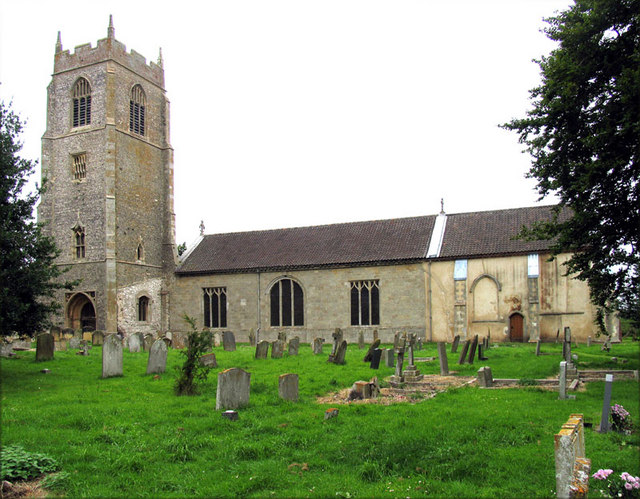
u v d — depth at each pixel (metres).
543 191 18.42
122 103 43.16
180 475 7.86
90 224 41.34
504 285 35.31
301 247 42.34
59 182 42.97
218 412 11.58
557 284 34.16
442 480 7.59
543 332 34.12
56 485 7.47
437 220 40.81
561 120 17.19
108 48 42.28
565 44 16.94
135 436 9.68
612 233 17.28
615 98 15.97
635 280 18.67
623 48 16.61
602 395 13.32
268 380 16.62
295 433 9.84
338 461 8.47
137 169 43.94
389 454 8.48
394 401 13.16
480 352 23.58
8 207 16.78
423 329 36.75
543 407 11.80
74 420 10.73
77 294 40.94
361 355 25.97
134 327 41.78
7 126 17.39
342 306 38.97
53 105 44.22
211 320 43.00
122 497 7.09
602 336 32.91
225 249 45.44
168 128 47.31
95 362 21.50
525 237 19.72
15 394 14.30
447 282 36.62
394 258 37.62
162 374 18.02
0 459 7.90
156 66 47.47
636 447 8.90
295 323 40.50
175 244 45.81
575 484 5.94
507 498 6.88
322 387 15.59
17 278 16.73
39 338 21.16
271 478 7.65
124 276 41.34
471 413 11.05
